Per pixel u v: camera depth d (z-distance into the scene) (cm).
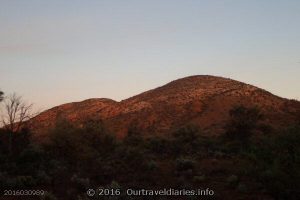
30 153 3281
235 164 3447
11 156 3303
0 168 2920
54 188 2589
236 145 4731
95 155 3819
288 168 2444
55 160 3316
